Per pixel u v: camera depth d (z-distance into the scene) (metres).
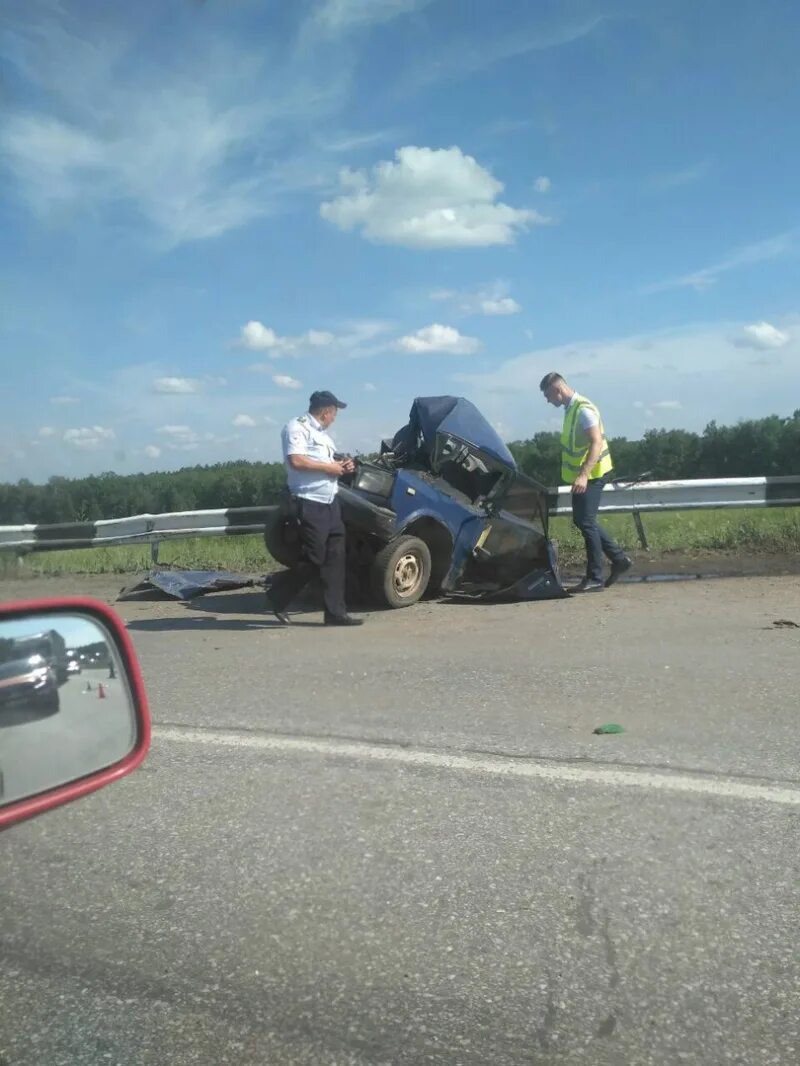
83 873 3.40
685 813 3.72
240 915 3.08
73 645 2.31
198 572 10.94
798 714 4.93
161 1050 2.43
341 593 8.08
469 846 3.49
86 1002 2.64
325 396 8.00
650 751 4.43
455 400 9.98
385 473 8.91
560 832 3.58
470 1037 2.45
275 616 8.73
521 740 4.65
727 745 4.48
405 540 8.91
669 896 3.10
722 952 2.78
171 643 7.54
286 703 5.47
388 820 3.74
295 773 4.29
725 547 11.84
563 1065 2.33
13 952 2.90
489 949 2.83
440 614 8.57
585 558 11.73
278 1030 2.50
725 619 7.58
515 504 9.92
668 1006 2.54
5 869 3.44
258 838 3.63
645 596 9.01
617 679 5.77
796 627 7.16
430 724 4.96
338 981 2.70
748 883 3.16
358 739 4.74
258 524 12.81
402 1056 2.38
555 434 18.41
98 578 12.03
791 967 2.70
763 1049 2.37
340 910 3.08
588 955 2.78
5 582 11.66
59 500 16.08
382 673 6.15
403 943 2.88
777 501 12.05
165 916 3.09
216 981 2.72
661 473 21.25
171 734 4.92
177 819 3.83
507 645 6.93
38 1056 2.41
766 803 3.79
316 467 7.84
